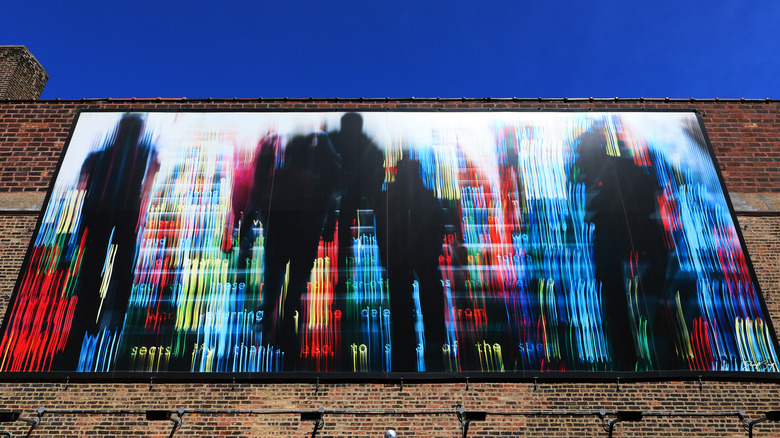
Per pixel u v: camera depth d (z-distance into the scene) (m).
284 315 13.10
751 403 12.12
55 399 12.09
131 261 13.71
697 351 12.71
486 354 12.68
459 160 15.15
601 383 12.37
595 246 13.99
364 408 12.07
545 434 11.80
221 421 11.93
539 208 14.51
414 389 12.29
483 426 11.88
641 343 12.80
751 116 16.20
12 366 12.44
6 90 17.95
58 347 12.67
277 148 15.27
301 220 14.24
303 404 12.11
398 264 13.71
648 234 14.16
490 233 14.16
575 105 16.19
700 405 12.10
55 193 14.58
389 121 15.70
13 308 13.08
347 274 13.57
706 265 13.77
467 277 13.59
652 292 13.41
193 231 14.12
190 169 14.96
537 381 12.38
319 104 16.08
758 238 14.26
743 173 15.26
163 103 16.12
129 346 12.72
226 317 13.08
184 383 12.34
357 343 12.79
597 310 13.20
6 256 13.84
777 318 13.15
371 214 14.34
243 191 14.65
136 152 15.20
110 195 14.57
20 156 15.33
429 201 14.56
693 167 15.14
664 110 16.09
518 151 15.30
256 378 12.38
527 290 13.45
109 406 12.04
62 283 13.42
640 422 11.93
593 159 15.21
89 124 15.66
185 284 13.45
